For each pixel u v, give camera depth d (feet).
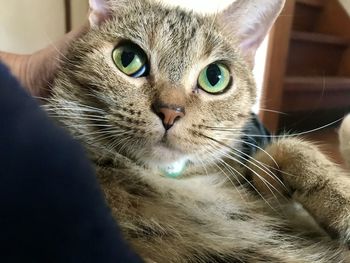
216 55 0.51
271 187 0.51
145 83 0.47
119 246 0.22
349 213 0.44
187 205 0.45
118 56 0.48
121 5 0.55
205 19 0.55
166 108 0.44
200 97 0.49
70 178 0.21
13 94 0.20
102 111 0.47
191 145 0.47
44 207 0.20
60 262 0.20
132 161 0.48
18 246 0.19
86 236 0.21
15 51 1.32
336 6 2.11
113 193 0.41
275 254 0.42
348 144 0.59
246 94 0.55
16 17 1.30
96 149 0.47
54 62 0.62
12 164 0.19
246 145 0.59
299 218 0.49
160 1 0.64
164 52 0.48
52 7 1.34
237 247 0.41
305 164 0.48
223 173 0.54
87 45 0.51
